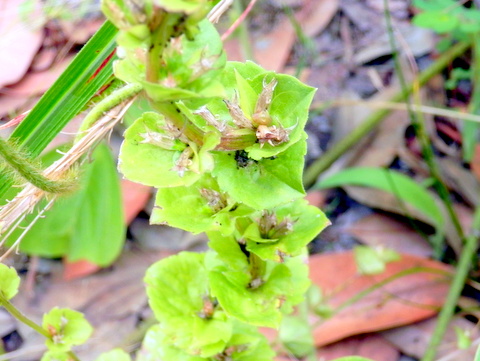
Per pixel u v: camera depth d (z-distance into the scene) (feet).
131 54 0.31
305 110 0.36
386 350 0.72
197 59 0.30
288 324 0.67
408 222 0.84
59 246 0.76
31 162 0.43
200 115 0.34
